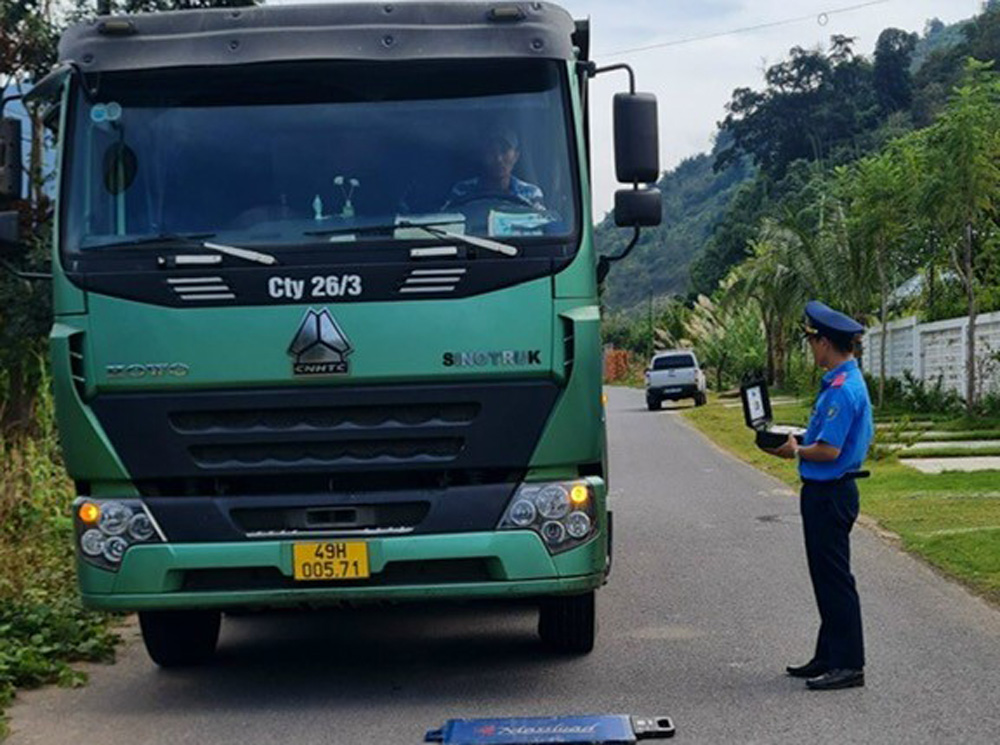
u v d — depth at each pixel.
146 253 8.32
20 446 16.53
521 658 9.66
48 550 14.14
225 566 8.26
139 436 8.31
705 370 65.12
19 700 8.90
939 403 33.12
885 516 16.05
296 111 8.55
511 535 8.27
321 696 8.81
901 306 41.31
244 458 8.34
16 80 18.86
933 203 28.94
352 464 8.30
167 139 8.52
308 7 8.61
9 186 9.05
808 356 50.75
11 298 17.41
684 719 7.90
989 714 7.79
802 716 7.87
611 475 23.17
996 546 13.23
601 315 9.08
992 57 114.44
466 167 8.45
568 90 8.57
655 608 11.27
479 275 8.28
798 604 11.23
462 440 8.29
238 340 8.26
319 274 8.26
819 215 43.91
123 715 8.47
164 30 8.60
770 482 21.50
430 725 7.97
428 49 8.54
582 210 8.41
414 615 11.43
